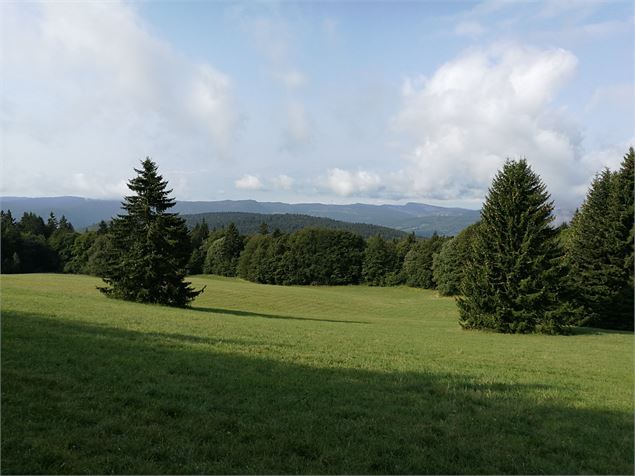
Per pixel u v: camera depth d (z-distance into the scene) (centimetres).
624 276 4681
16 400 925
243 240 13850
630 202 4606
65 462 716
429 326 4556
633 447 953
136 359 1372
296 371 1428
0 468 680
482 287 3928
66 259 11275
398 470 783
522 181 3938
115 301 4091
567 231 6216
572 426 1058
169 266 4466
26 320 1864
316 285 11994
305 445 849
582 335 3797
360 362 1678
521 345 2797
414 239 12425
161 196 4578
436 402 1180
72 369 1186
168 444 813
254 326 2861
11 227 10700
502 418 1078
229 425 923
